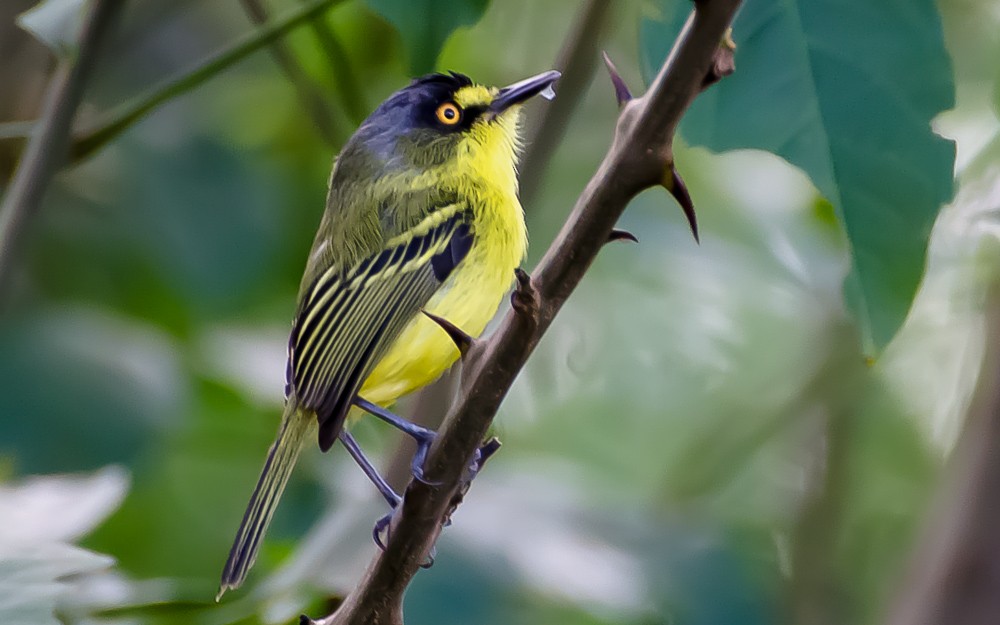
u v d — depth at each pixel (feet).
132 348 30.63
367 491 27.48
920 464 41.37
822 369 41.04
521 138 30.22
